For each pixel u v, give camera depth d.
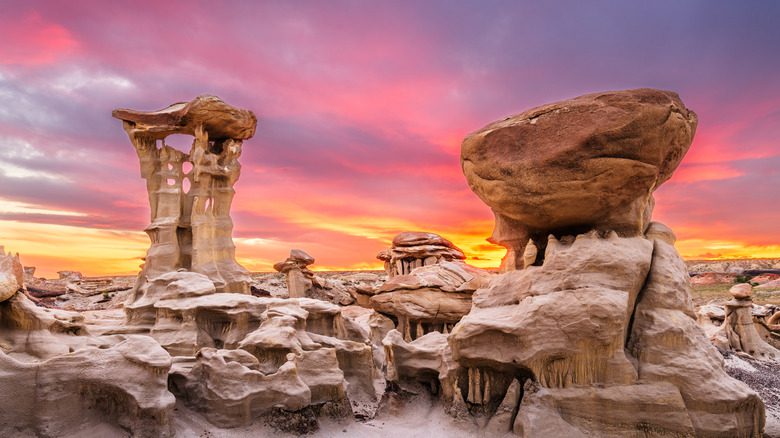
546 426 14.69
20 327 16.05
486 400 16.91
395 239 47.56
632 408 14.45
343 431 16.95
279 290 55.28
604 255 15.59
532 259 17.86
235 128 30.77
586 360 15.04
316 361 17.77
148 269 27.83
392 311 32.16
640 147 15.38
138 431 13.35
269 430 15.54
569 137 15.81
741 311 33.59
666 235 17.70
